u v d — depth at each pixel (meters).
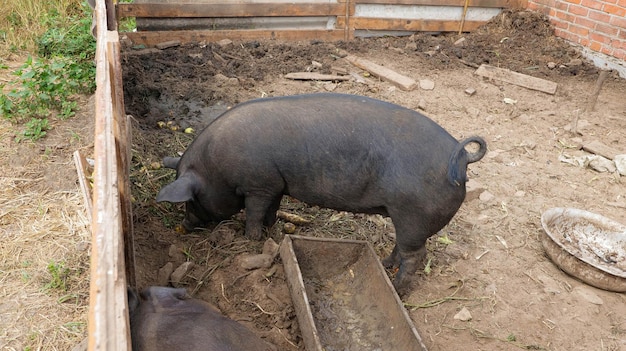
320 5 8.98
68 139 5.14
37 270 3.64
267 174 3.87
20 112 5.34
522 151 6.34
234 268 4.05
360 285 3.94
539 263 4.51
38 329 3.21
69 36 7.29
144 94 6.83
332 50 8.71
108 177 2.61
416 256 3.82
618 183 5.83
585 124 7.04
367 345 3.55
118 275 2.07
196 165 4.11
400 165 3.47
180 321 2.81
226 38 8.69
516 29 9.82
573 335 3.83
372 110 3.63
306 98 3.82
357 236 4.62
